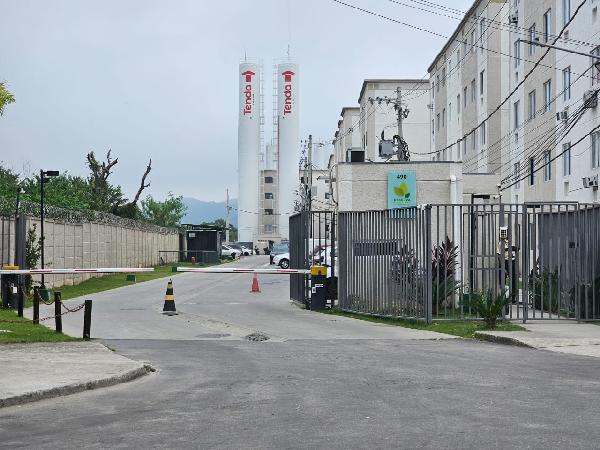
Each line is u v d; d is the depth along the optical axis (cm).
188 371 1172
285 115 11981
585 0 2891
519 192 4228
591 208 1870
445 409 828
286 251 6309
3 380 1023
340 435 705
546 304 2039
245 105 12100
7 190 4203
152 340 1603
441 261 1969
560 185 3538
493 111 4366
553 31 3647
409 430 722
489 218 1847
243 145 12112
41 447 688
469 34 5106
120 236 4809
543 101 3809
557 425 741
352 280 2200
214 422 780
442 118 6041
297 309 2366
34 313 1783
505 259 2044
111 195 6781
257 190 12150
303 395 934
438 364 1212
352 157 2820
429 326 1820
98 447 682
